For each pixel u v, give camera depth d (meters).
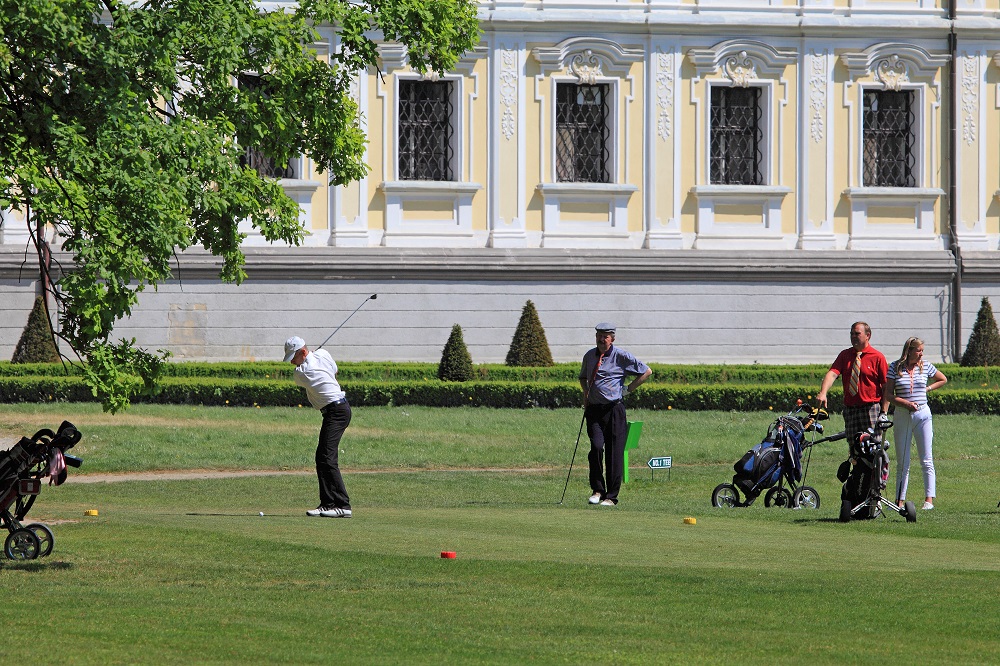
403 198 82.81
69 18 29.78
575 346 83.31
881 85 86.56
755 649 17.89
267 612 20.00
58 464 25.09
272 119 37.69
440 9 40.44
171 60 33.12
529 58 83.88
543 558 24.61
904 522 32.16
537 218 84.12
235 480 45.12
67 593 21.38
